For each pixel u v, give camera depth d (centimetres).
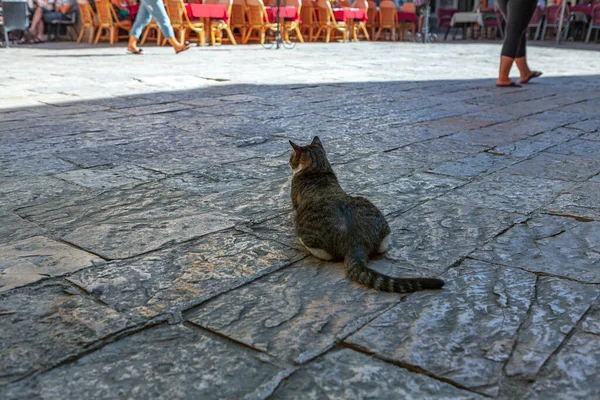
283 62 735
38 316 134
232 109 400
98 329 128
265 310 138
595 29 1367
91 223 196
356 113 390
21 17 983
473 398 105
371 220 166
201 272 159
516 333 127
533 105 428
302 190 181
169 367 114
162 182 239
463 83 556
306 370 113
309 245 166
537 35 1438
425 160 274
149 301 142
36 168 256
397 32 1463
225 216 203
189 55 816
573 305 140
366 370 114
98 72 593
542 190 230
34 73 580
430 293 146
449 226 195
